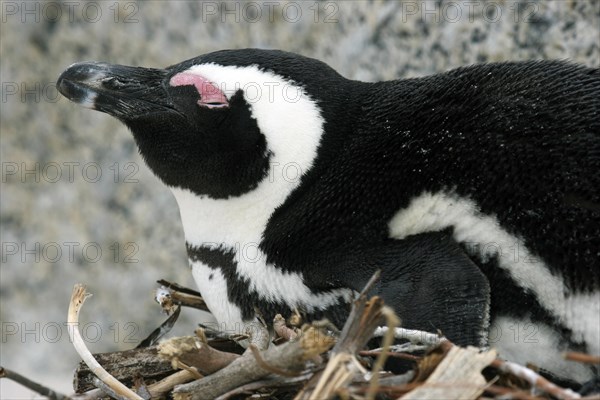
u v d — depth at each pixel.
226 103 10.07
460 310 8.82
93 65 10.78
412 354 8.71
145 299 17.08
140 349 9.52
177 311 10.91
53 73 17.47
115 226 17.27
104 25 16.92
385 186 9.56
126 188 17.17
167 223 16.92
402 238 9.42
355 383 8.09
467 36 13.85
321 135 10.02
